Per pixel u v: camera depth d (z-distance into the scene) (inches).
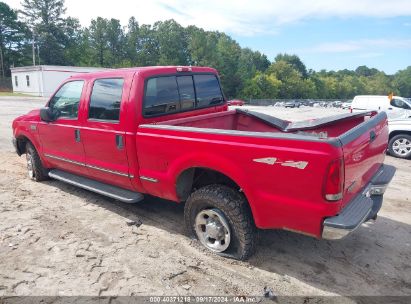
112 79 171.6
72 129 193.3
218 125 198.4
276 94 3422.7
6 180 249.3
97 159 184.2
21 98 1400.1
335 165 109.7
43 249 153.6
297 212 119.3
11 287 127.7
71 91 196.5
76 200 211.6
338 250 155.0
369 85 5634.8
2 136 435.8
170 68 178.7
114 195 178.5
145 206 202.8
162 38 3211.1
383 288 129.0
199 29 3284.9
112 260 145.3
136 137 160.7
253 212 130.4
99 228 174.6
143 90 162.7
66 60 3110.2
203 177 158.7
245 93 3142.2
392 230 175.8
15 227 174.2
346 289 128.0
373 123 143.1
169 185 154.0
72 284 129.6
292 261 145.6
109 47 3164.4
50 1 3073.3
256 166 124.3
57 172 224.2
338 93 4970.5
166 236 166.2
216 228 146.1
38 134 223.1
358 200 130.0
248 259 145.4
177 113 183.8
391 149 366.9
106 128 172.9
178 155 146.3
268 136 120.7
